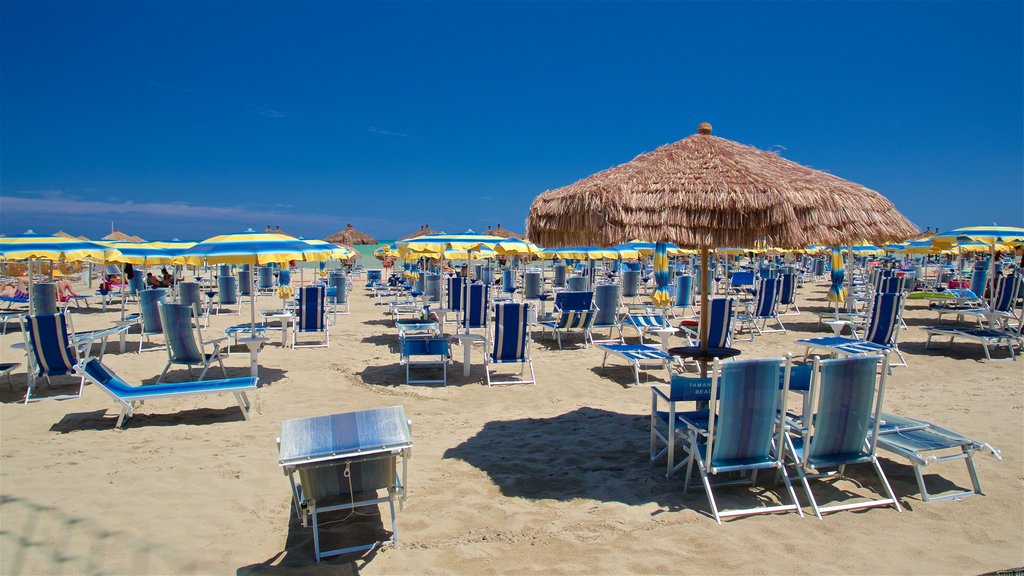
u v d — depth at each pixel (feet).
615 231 10.61
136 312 42.32
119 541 9.80
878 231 11.04
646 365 24.04
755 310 32.09
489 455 13.87
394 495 9.83
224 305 45.83
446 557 9.36
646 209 10.66
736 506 11.03
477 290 26.35
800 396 18.81
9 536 9.90
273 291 57.16
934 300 46.85
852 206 11.15
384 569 9.02
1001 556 9.26
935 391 19.61
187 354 19.54
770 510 10.77
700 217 10.53
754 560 9.18
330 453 9.13
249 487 12.00
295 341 29.04
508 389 20.35
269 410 17.74
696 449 10.98
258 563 9.21
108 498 11.41
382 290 51.85
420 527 10.33
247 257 18.48
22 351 26.99
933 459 11.00
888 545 9.61
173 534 10.06
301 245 20.16
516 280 69.00
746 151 12.83
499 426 16.20
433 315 36.96
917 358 24.91
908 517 10.59
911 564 9.05
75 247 22.41
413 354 20.92
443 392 19.97
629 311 40.27
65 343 18.30
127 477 12.43
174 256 33.50
